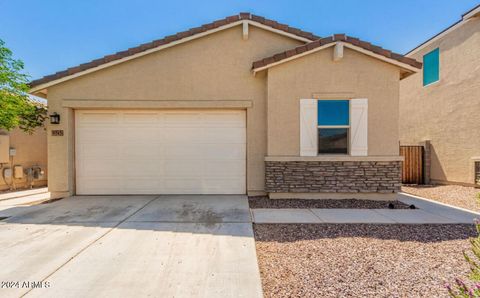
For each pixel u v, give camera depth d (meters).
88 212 6.93
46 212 6.95
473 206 7.76
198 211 7.00
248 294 3.16
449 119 12.30
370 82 8.30
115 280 3.49
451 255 4.23
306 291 3.22
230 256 4.22
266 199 8.45
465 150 11.55
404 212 6.95
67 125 8.96
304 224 5.92
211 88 9.06
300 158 8.30
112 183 9.26
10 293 3.20
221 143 9.32
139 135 9.28
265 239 5.01
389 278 3.52
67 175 8.96
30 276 3.60
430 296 3.08
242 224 5.89
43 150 13.61
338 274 3.64
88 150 9.23
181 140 9.31
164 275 3.62
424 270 3.73
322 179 8.30
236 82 9.07
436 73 13.16
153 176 9.30
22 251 4.43
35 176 12.86
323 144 8.50
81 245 4.68
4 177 11.66
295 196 8.45
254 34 9.13
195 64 9.06
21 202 8.30
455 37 12.01
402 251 4.41
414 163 13.23
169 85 9.03
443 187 11.74
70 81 8.94
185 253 4.34
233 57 9.08
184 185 9.32
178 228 5.62
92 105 8.95
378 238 5.04
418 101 14.27
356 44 8.05
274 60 8.20
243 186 9.32
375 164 8.25
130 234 5.26
